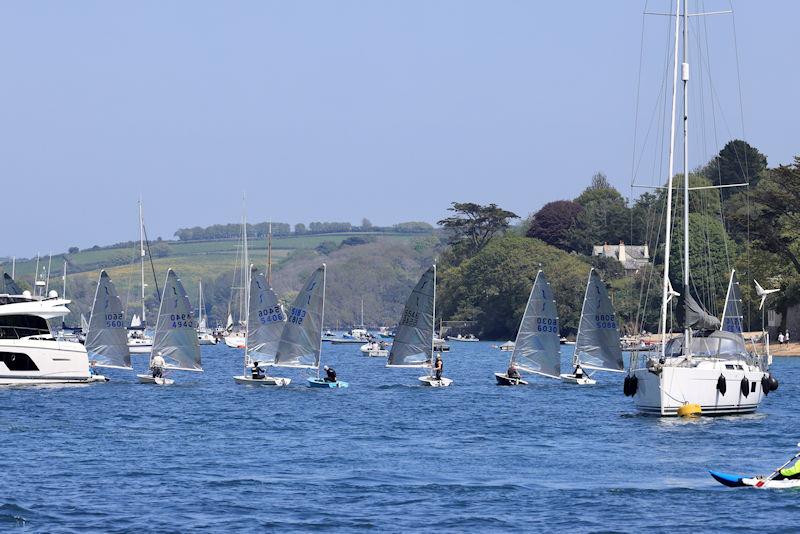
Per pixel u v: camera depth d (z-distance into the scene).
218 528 144.88
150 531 143.12
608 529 144.25
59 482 174.50
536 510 154.50
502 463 193.25
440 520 149.25
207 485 172.12
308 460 197.75
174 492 166.50
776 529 143.50
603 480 175.75
